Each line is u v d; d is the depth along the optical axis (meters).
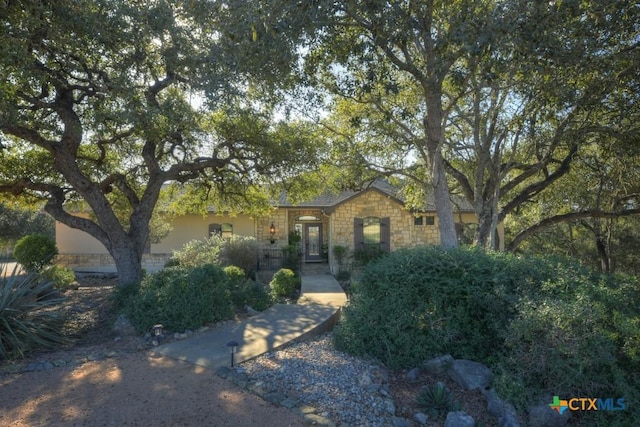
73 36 7.71
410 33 7.36
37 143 9.45
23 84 8.05
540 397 4.30
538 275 5.54
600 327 4.43
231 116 10.40
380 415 4.20
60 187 11.96
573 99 8.02
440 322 5.55
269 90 9.02
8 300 6.91
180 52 8.60
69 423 4.07
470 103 11.85
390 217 19.47
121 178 11.82
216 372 5.43
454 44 7.32
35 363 5.84
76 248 21.56
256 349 6.23
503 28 5.96
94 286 14.76
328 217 20.73
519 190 16.64
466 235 20.25
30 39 7.45
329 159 12.87
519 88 7.93
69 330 7.82
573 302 4.68
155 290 7.81
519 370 4.51
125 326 7.63
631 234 18.44
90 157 12.81
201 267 8.21
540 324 4.43
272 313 8.76
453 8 7.19
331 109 11.71
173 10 8.44
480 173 11.24
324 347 6.39
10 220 31.27
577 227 21.23
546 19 6.03
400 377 5.30
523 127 9.57
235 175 13.36
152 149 11.32
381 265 6.32
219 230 21.44
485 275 5.61
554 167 14.37
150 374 5.41
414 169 13.16
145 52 8.76
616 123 9.62
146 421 4.09
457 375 5.04
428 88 8.34
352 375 5.14
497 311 5.35
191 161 12.45
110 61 9.05
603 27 6.98
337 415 4.18
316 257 23.31
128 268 10.65
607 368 4.39
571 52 6.84
